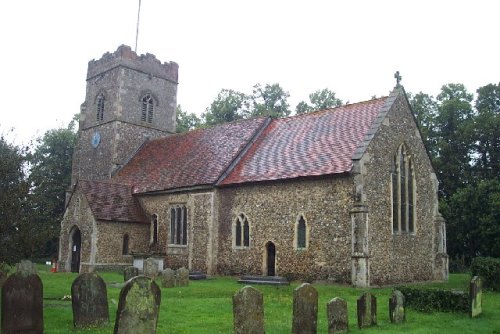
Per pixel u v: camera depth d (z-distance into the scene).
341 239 21.11
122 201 30.05
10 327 10.11
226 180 25.95
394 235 22.39
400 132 23.73
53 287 19.25
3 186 15.25
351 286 20.39
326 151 23.48
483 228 29.67
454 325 13.09
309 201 22.41
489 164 38.84
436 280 24.61
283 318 13.45
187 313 13.73
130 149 36.69
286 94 57.47
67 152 48.91
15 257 14.64
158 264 25.48
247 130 29.67
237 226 25.16
